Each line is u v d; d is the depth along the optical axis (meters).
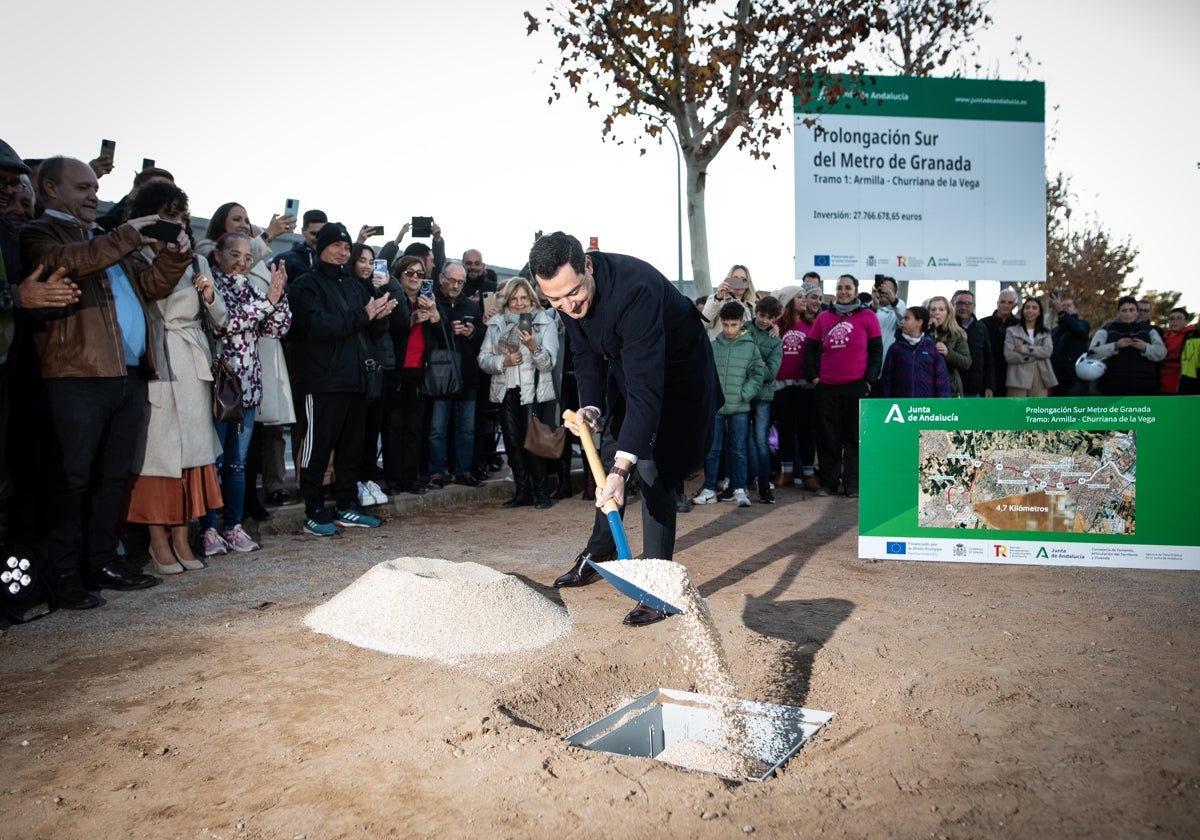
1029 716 3.13
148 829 2.43
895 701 3.32
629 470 3.60
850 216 11.61
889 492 5.73
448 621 4.05
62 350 4.36
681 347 4.04
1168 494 5.38
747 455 7.97
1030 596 4.79
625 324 3.70
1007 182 11.97
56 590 4.47
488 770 2.74
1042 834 2.34
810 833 2.36
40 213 5.12
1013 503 5.57
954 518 5.64
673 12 9.89
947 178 11.80
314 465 6.30
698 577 5.25
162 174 5.35
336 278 6.25
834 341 8.24
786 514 7.49
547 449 7.39
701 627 3.39
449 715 3.17
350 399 6.46
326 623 4.22
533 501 7.77
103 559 4.81
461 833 2.38
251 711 3.23
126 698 3.36
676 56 9.91
